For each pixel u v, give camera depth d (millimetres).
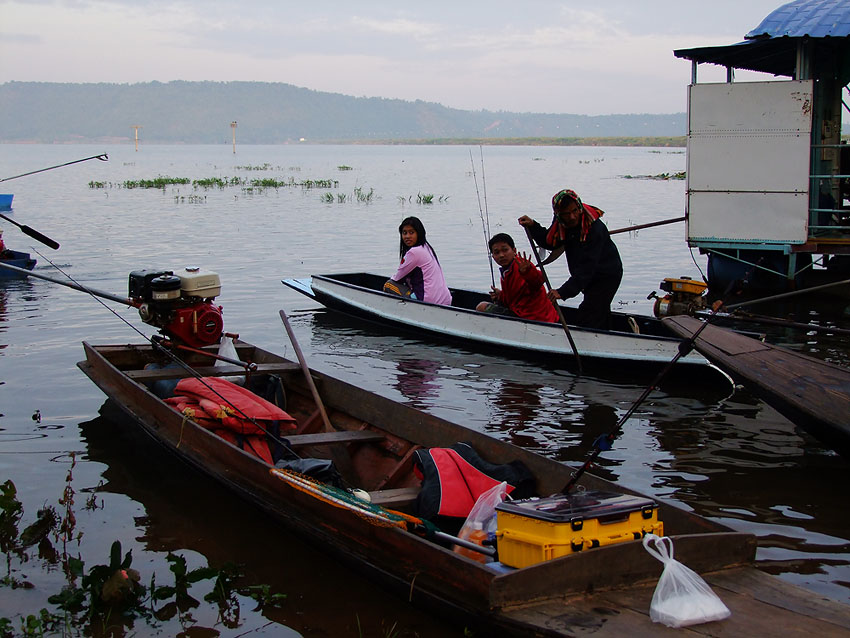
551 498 4621
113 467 6945
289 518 5449
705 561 4438
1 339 10875
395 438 6695
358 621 4734
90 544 5660
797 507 6055
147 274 8352
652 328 10125
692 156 12711
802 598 4172
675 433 7617
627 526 4441
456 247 19766
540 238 9773
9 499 6016
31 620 4656
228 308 12992
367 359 10188
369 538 4922
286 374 8047
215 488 6520
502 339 10156
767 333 11359
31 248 18766
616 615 3994
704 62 13375
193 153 154000
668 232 23016
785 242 12445
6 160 93375
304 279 13594
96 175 56344
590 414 8164
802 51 12188
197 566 5363
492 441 5840
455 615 4293
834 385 6902
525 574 4059
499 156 123750
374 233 22297
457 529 5383
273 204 31672
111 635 4648
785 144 12258
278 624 4727
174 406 7047
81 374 9391
